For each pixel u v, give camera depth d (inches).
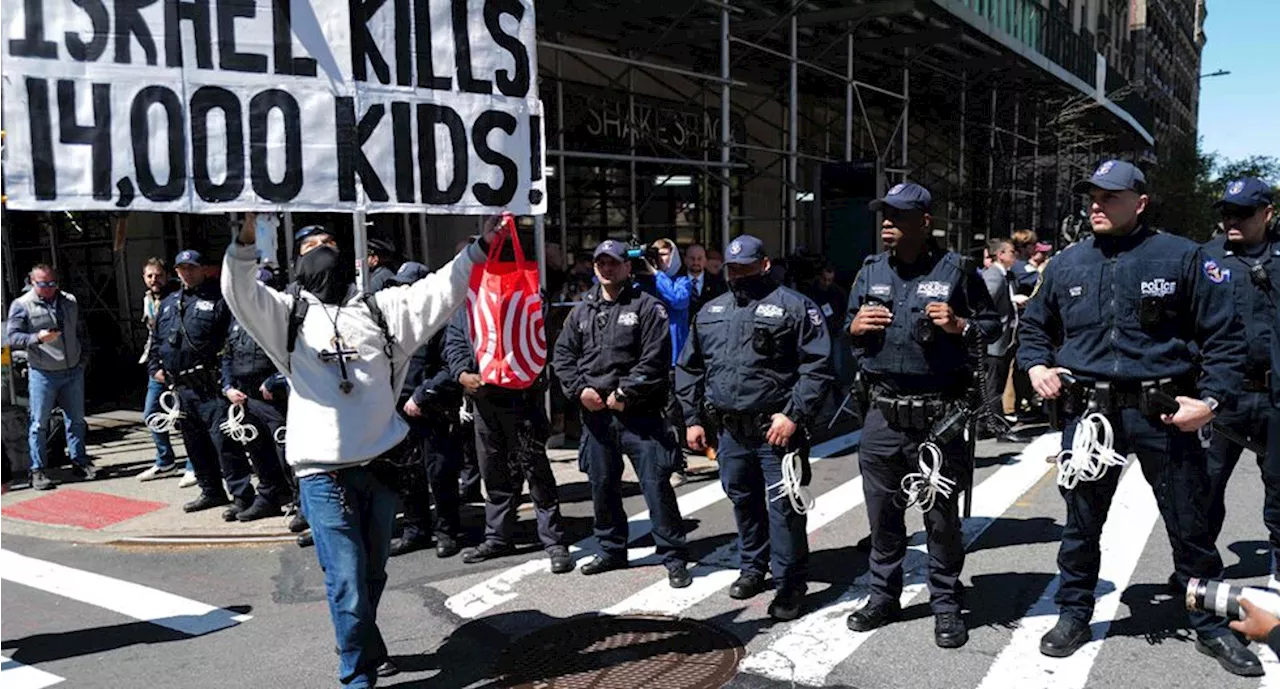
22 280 547.2
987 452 321.4
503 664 161.6
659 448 196.1
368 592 154.6
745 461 180.4
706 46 546.0
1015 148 785.6
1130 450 153.1
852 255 471.2
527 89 217.9
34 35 160.2
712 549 222.4
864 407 166.9
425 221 425.7
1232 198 179.6
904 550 171.8
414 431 217.2
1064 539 158.9
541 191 221.3
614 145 533.0
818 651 162.4
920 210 155.9
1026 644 162.6
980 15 522.6
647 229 577.6
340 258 150.1
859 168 467.5
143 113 170.7
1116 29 1569.9
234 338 245.3
